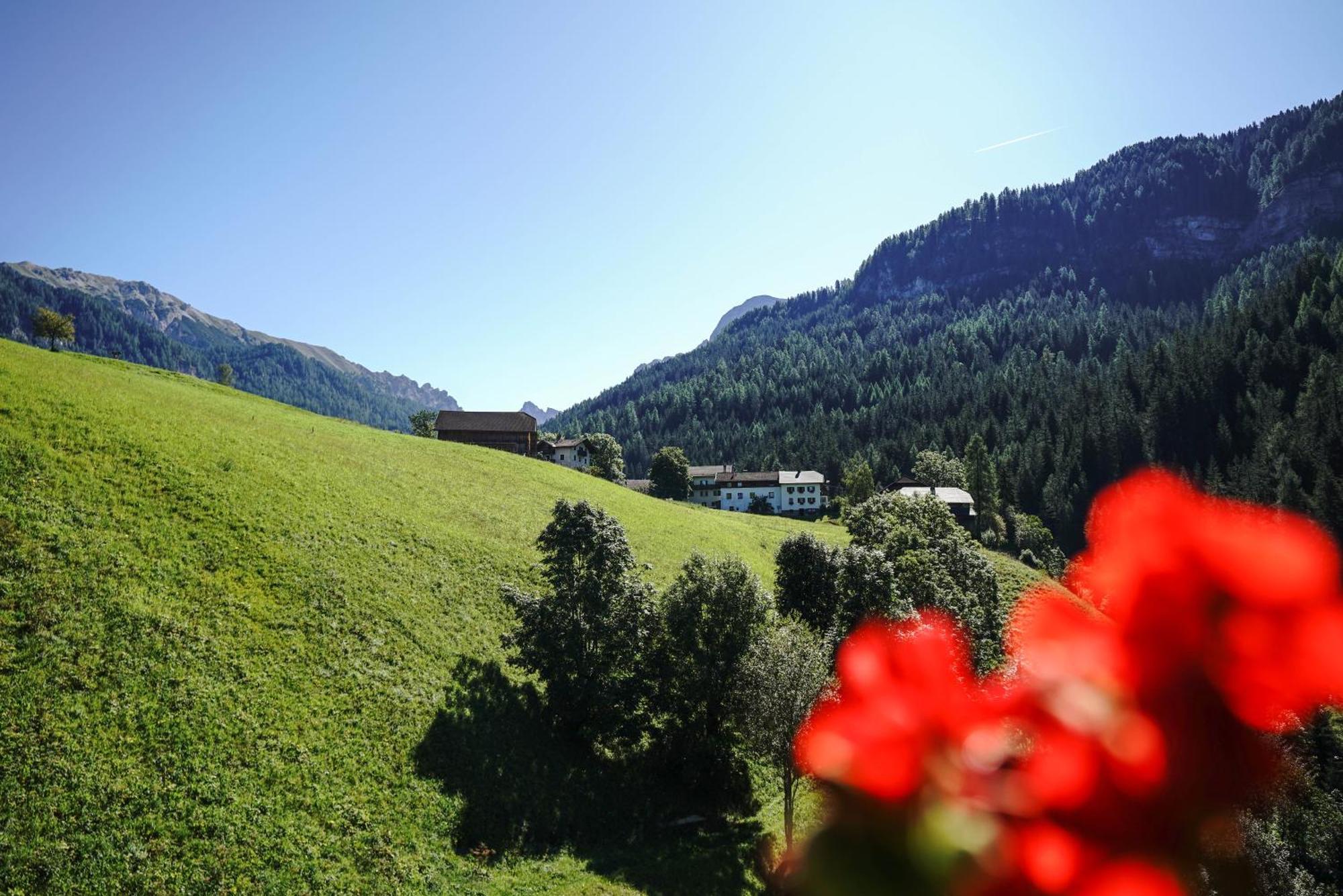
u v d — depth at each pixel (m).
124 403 38.12
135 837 17.47
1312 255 145.25
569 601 29.19
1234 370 125.06
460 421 102.31
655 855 23.86
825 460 154.50
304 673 24.73
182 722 20.77
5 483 26.78
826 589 34.41
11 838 16.28
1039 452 121.56
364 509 37.69
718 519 74.00
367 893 18.78
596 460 125.12
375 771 22.58
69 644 21.41
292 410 69.19
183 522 29.39
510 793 24.31
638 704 29.34
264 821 19.28
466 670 28.72
